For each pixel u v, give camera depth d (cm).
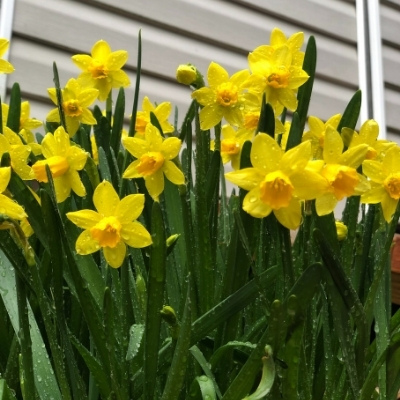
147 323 47
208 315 48
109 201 45
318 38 238
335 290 45
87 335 60
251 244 50
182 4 208
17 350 52
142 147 51
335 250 46
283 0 232
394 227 48
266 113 46
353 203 54
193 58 207
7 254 44
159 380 54
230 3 221
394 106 247
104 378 49
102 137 71
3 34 169
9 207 43
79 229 55
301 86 55
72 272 45
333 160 42
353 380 45
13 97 68
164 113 71
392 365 52
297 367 44
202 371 53
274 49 54
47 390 50
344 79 238
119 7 194
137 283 57
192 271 54
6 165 46
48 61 180
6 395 45
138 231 45
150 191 52
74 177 49
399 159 46
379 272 49
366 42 246
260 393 39
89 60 69
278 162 40
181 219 61
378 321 53
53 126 75
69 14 186
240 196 49
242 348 55
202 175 56
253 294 48
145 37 198
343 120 54
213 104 57
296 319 42
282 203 39
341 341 45
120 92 72
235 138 63
